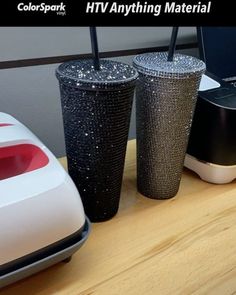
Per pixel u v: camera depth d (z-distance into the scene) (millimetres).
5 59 632
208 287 451
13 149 472
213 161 632
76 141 489
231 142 609
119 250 499
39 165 457
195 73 505
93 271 464
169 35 825
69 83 448
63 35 673
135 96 550
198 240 525
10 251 381
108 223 547
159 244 514
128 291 439
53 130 743
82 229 441
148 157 575
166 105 521
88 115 459
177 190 621
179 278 461
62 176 434
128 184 642
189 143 656
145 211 579
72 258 479
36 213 394
